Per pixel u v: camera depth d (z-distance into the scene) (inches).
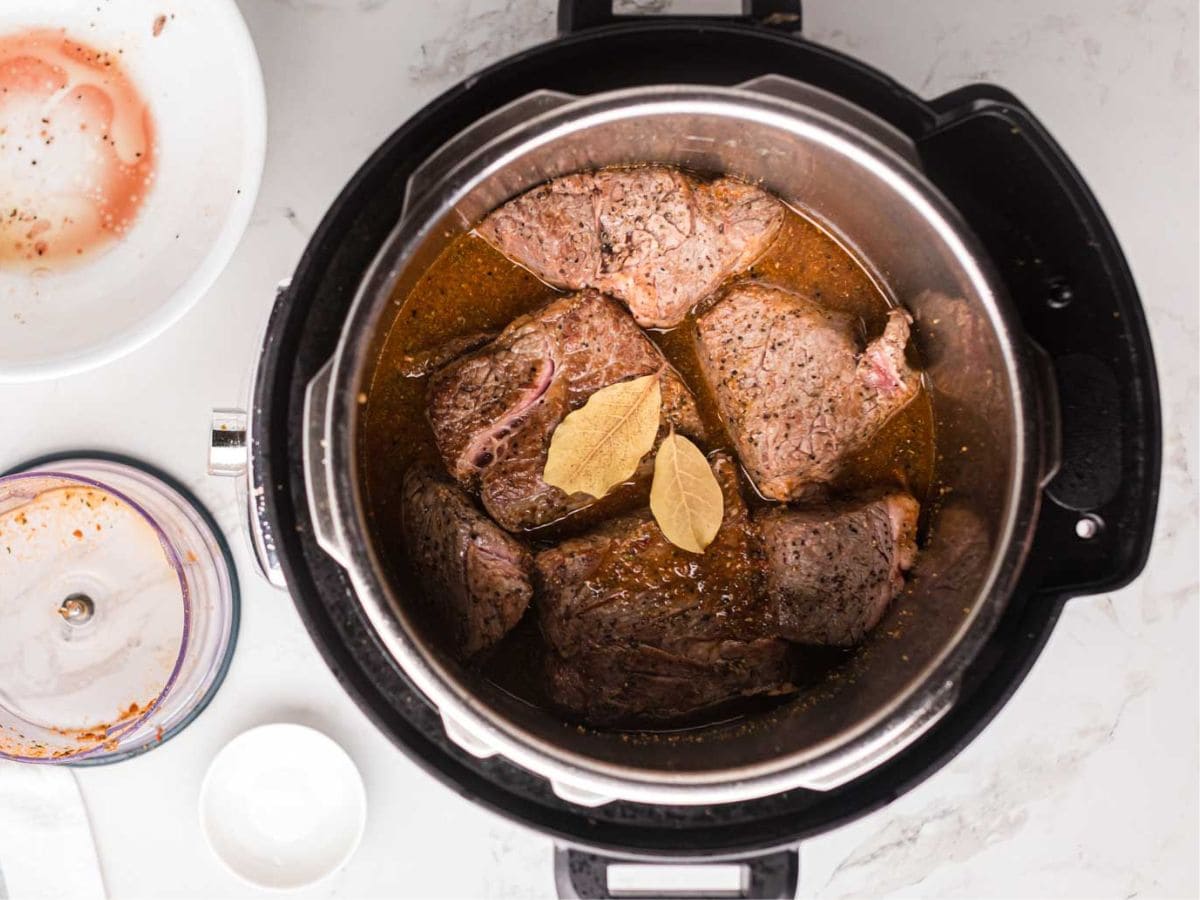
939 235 19.5
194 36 22.6
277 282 24.1
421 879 24.9
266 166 24.1
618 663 21.4
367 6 24.3
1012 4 24.7
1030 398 19.4
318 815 24.4
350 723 24.7
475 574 21.1
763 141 20.0
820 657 21.9
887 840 25.2
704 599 21.7
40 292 23.0
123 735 23.7
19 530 24.4
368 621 21.0
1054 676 25.1
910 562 21.7
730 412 21.8
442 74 24.3
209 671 24.3
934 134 20.2
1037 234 20.4
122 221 23.2
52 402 24.2
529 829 20.9
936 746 21.0
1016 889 25.2
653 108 19.1
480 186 19.6
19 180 23.1
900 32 24.5
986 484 20.6
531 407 21.6
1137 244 25.1
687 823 21.3
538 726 20.1
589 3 20.4
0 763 24.4
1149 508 19.9
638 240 21.2
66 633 24.6
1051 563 20.5
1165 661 25.1
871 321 22.2
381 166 20.4
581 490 21.1
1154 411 19.9
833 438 21.5
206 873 24.9
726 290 22.2
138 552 24.6
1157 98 25.0
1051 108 24.9
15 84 23.0
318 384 19.7
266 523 22.7
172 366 24.2
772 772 19.3
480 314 21.8
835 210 21.5
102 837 24.7
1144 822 25.2
